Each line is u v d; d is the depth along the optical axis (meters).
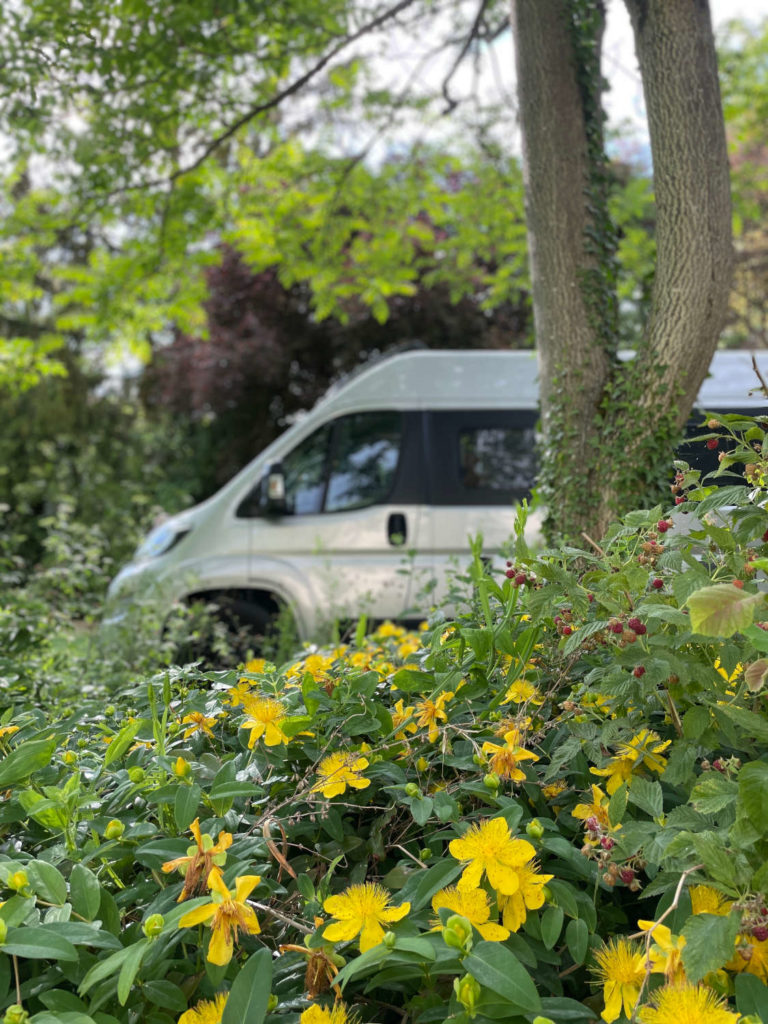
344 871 1.65
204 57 5.55
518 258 8.21
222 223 7.29
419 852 1.63
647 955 1.16
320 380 14.43
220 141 5.99
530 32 3.94
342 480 7.11
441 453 7.11
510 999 1.10
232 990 1.16
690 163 3.43
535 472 7.13
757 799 1.19
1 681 2.63
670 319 3.52
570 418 3.81
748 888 1.19
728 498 1.64
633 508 3.60
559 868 1.49
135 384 15.48
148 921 1.18
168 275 7.91
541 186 3.93
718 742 1.53
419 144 7.71
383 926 1.25
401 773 1.64
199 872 1.27
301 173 7.29
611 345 3.92
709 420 1.80
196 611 6.16
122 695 2.17
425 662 1.99
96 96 5.33
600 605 1.76
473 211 8.02
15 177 7.80
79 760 1.75
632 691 1.51
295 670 2.15
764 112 9.89
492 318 13.77
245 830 1.62
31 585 6.57
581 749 1.69
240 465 14.45
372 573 6.88
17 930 1.19
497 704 1.83
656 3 3.42
